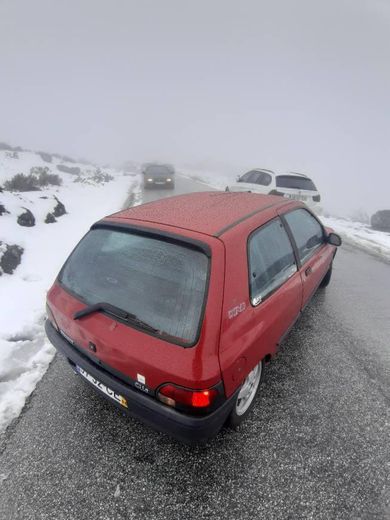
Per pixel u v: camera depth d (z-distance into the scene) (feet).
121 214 8.63
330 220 39.70
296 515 6.53
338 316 14.38
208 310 6.11
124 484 7.06
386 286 18.03
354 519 6.49
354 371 10.78
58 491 6.91
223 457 7.66
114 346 6.57
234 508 6.63
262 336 7.58
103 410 8.98
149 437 8.16
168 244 6.97
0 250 18.58
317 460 7.65
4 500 6.73
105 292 7.39
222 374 6.11
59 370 10.60
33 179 47.06
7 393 9.53
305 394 9.68
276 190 30.66
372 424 8.70
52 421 8.60
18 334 12.63
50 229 26.78
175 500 6.75
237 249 7.07
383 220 42.88
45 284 17.48
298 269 10.20
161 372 5.95
